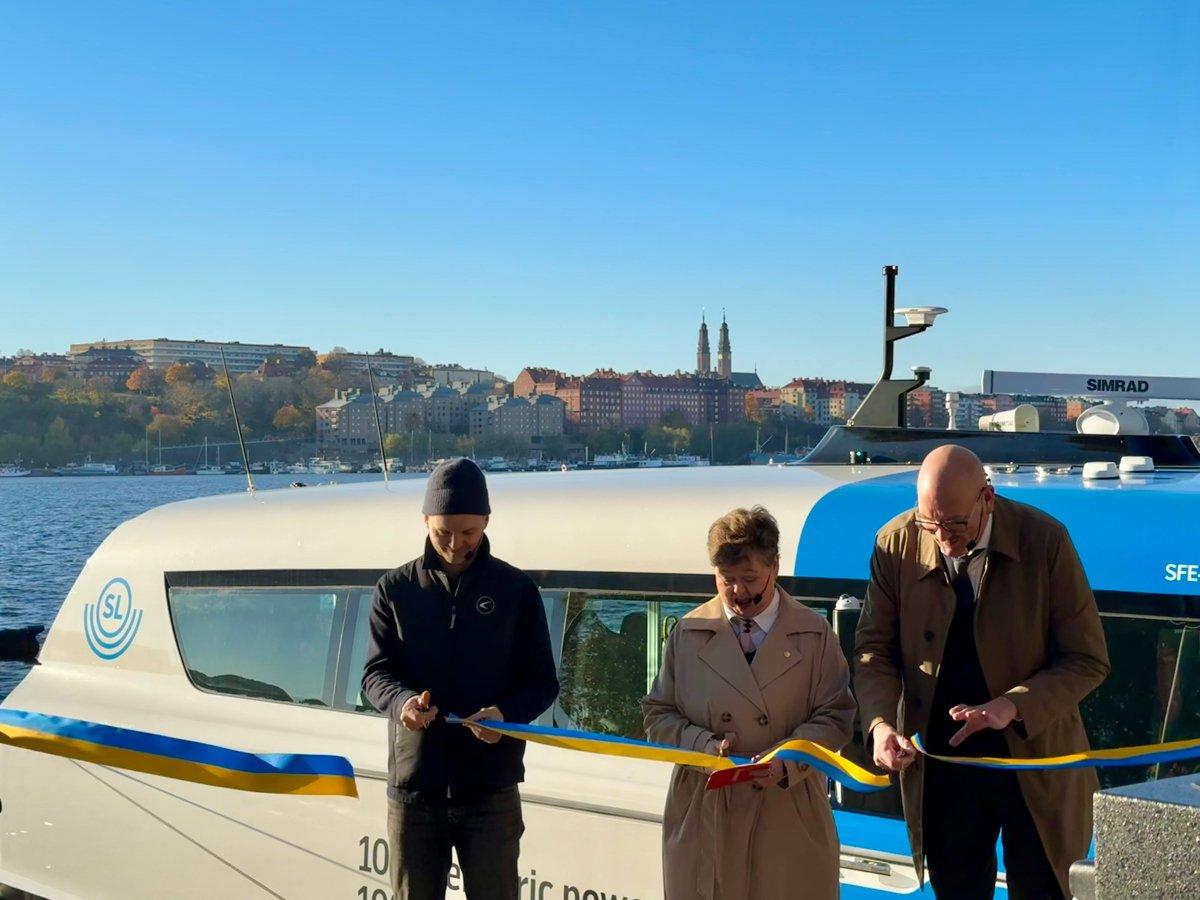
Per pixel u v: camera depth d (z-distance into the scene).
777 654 4.07
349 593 5.79
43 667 6.72
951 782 4.07
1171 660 4.03
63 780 6.40
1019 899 4.01
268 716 5.85
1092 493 4.41
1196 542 4.08
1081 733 4.01
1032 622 3.95
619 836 4.78
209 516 6.45
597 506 5.29
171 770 4.53
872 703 4.03
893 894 4.36
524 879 4.99
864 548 4.61
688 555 4.95
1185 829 2.53
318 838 5.57
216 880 5.87
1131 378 6.57
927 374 6.18
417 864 4.49
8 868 6.59
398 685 4.41
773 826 4.02
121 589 6.54
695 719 4.12
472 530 4.42
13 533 52.91
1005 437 5.80
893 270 6.29
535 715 4.46
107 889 6.22
